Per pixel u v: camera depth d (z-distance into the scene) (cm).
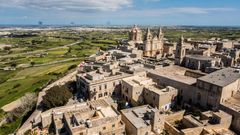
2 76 18162
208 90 7419
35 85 14062
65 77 13325
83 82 9750
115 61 12662
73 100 9431
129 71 10531
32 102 10081
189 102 8269
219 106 7081
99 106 7844
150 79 9738
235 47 15412
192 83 8256
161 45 16825
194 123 6303
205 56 11181
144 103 8869
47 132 7300
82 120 6600
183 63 11350
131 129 6500
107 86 9581
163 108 8094
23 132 7531
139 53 14988
